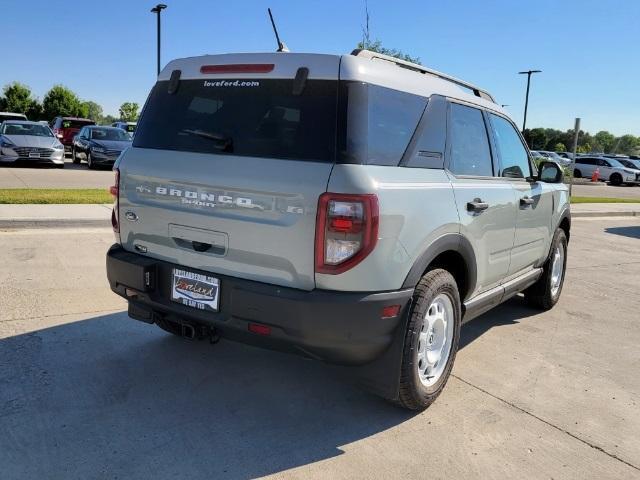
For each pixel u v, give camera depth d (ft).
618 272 27.86
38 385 11.99
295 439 10.59
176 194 11.25
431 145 11.72
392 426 11.28
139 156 12.02
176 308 11.23
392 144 10.59
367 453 10.27
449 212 11.64
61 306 16.79
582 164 125.39
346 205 9.46
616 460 10.53
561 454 10.63
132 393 11.95
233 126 10.82
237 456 9.91
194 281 11.02
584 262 30.22
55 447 9.82
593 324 18.86
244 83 10.94
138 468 9.38
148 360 13.60
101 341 14.53
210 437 10.46
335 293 9.69
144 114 12.45
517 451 10.64
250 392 12.32
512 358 15.38
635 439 11.32
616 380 14.23
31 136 64.03
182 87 11.87
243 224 10.29
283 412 11.57
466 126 13.34
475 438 11.01
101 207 32.83
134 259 11.95
